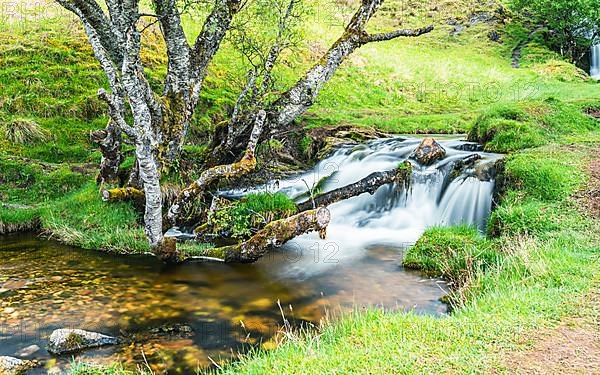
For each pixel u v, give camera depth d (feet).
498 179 38.60
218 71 70.69
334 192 35.94
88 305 25.13
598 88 82.12
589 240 27.04
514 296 20.52
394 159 50.93
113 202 38.14
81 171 47.44
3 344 21.12
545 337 17.06
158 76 63.10
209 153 40.52
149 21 71.46
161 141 35.06
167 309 24.91
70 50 63.72
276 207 36.91
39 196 43.93
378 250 35.04
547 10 119.96
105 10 68.85
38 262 31.48
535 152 41.65
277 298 26.48
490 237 32.30
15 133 51.16
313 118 69.62
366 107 83.05
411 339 17.46
